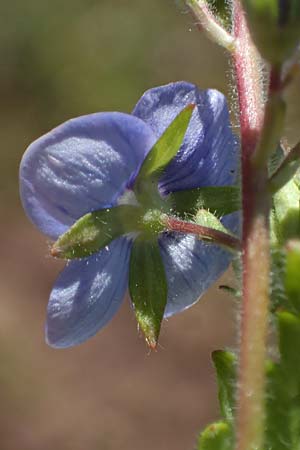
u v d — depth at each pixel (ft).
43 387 0.59
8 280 0.67
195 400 0.58
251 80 0.19
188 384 0.58
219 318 0.60
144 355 0.60
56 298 0.20
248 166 0.18
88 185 0.20
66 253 0.20
